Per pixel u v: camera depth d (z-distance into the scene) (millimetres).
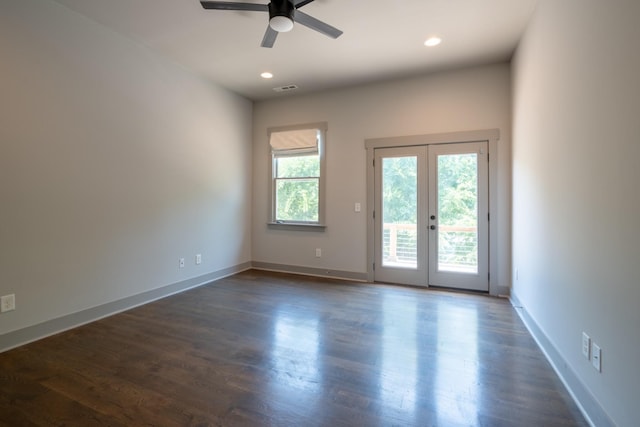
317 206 4781
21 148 2434
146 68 3418
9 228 2375
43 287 2586
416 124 4125
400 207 4262
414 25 2953
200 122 4156
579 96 1839
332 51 3455
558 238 2141
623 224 1389
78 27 2797
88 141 2893
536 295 2629
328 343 2510
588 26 1730
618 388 1407
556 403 1772
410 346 2457
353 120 4480
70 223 2770
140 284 3408
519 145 3244
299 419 1635
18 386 1911
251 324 2893
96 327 2809
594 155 1657
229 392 1864
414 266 4203
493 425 1591
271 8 2342
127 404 1749
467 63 3758
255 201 5160
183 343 2504
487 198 3826
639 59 1275
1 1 2316
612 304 1468
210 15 2812
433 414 1673
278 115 4977
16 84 2402
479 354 2330
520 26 2965
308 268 4816
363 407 1731
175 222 3828
